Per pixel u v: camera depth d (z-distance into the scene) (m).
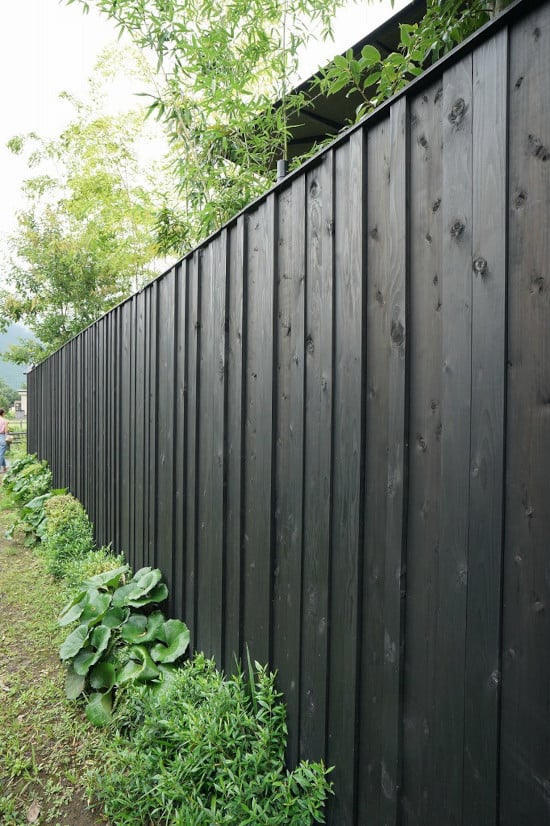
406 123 1.36
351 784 1.56
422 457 1.32
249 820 1.60
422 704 1.31
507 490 1.08
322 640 1.72
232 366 2.41
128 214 7.80
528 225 1.03
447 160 1.23
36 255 12.19
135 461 3.98
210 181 3.34
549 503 0.99
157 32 2.88
